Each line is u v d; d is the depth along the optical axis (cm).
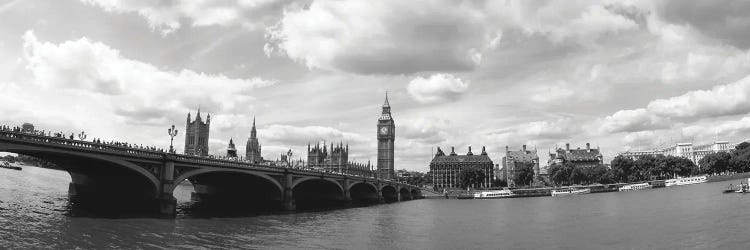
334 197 13812
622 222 7712
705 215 7656
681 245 5378
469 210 11881
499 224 8212
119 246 4791
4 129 5500
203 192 11075
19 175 16375
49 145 5556
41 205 7488
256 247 5334
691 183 17762
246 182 10331
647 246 5456
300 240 5981
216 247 5162
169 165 7112
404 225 8075
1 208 6819
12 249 4288
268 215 8919
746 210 7819
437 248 5709
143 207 7350
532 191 19700
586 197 15788
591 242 5938
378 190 16425
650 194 14325
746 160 18950
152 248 4834
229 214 8594
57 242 4722
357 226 7725
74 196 8638
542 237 6500
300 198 14875
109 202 7925
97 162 6556
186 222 6844
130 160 6594
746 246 5131
